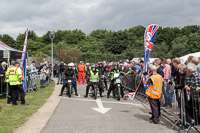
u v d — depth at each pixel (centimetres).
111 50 6619
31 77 1191
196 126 487
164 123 572
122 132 491
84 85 1558
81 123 564
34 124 550
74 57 4331
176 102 626
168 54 4362
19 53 1155
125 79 1304
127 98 973
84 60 4541
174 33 7619
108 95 1003
